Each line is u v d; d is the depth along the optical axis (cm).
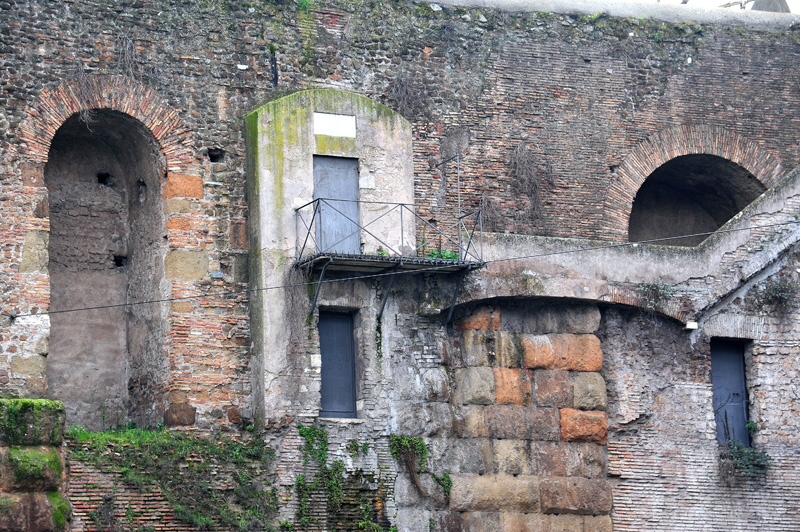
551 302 4038
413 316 3884
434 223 4059
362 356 3812
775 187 4256
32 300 3566
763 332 4216
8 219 3581
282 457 3662
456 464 3838
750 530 4078
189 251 3759
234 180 3850
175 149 3797
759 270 4197
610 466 3994
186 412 3662
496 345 3962
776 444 4153
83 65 3738
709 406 4116
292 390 3703
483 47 4241
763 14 4597
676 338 4138
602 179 4284
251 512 3572
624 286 4069
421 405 3834
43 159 3641
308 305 3759
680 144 4388
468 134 4166
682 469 4053
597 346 4038
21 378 3519
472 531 3803
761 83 4522
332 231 3834
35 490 3256
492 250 3962
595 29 4375
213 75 3894
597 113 4319
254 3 3994
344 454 3722
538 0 4350
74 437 3453
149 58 3825
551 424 3950
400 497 3747
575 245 4044
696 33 4491
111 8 3809
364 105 3934
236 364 3753
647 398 4069
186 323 3716
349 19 4103
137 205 3916
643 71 4403
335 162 3888
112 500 3422
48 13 3738
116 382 3881
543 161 4231
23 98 3656
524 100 4250
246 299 3800
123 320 3922
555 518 3894
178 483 3522
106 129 3844
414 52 4159
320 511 3653
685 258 4147
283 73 3981
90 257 3906
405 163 3956
